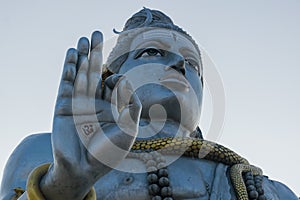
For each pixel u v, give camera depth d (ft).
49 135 33.58
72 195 23.39
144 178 29.50
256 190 30.99
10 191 30.25
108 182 29.53
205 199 29.96
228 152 31.94
